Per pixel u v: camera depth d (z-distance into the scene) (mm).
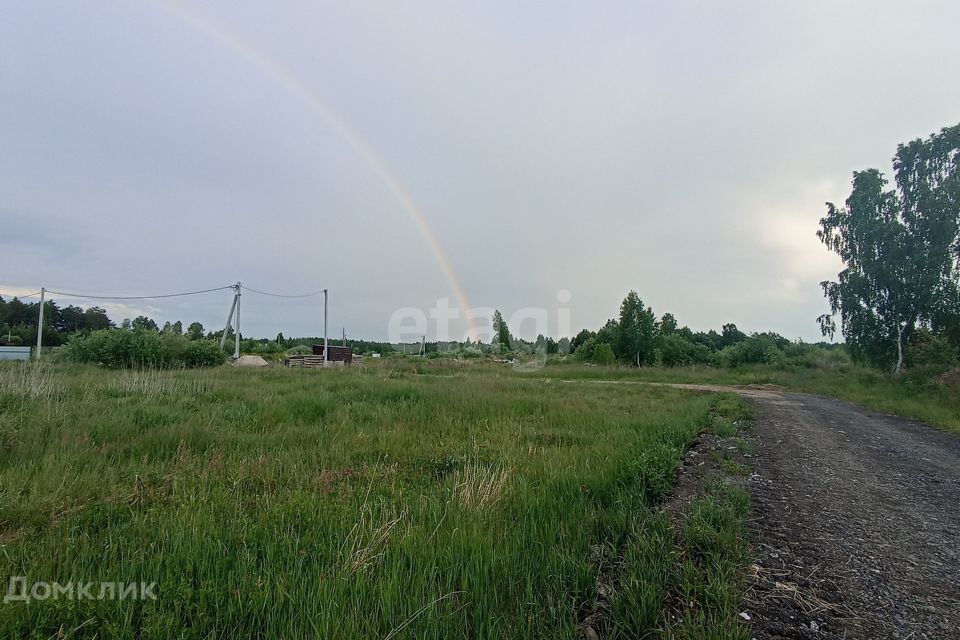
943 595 2854
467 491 4051
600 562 3066
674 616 2496
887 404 14398
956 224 21641
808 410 13500
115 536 3135
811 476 5812
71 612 2250
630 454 5746
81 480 4223
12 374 9172
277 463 5152
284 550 2980
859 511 4477
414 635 2213
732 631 2234
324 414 8578
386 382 13945
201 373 15164
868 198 24641
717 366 38125
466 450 6113
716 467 6004
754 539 3660
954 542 3729
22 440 5465
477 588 2592
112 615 2289
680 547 3303
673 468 5574
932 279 21531
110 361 19406
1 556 2820
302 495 4059
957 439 9195
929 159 23141
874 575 3105
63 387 9117
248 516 3611
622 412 9906
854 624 2514
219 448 5840
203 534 3131
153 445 5754
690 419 9133
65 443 5367
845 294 25156
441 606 2455
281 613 2350
